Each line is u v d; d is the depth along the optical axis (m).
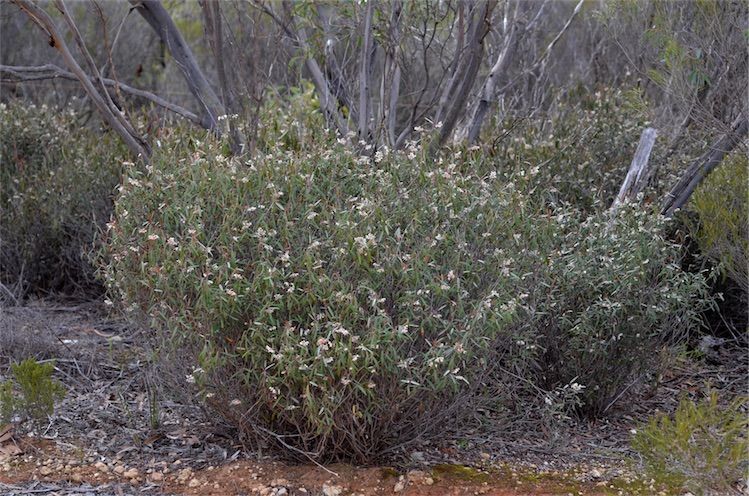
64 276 7.32
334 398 3.63
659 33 5.64
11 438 4.42
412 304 3.66
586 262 4.62
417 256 3.69
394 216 3.88
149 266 3.86
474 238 3.97
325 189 4.07
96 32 10.49
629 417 5.12
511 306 3.74
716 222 5.55
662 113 6.83
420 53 7.48
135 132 5.46
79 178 6.95
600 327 4.77
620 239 4.76
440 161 4.20
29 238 7.06
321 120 6.03
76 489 3.96
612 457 4.45
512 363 4.35
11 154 7.20
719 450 3.57
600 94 6.85
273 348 3.68
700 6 5.55
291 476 4.05
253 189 3.98
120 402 4.95
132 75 10.74
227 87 5.61
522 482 4.09
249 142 5.02
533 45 8.01
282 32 5.80
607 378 4.93
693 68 5.60
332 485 3.95
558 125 6.74
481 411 4.69
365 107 5.52
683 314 5.13
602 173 6.33
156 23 6.06
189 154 4.33
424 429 4.15
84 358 5.59
